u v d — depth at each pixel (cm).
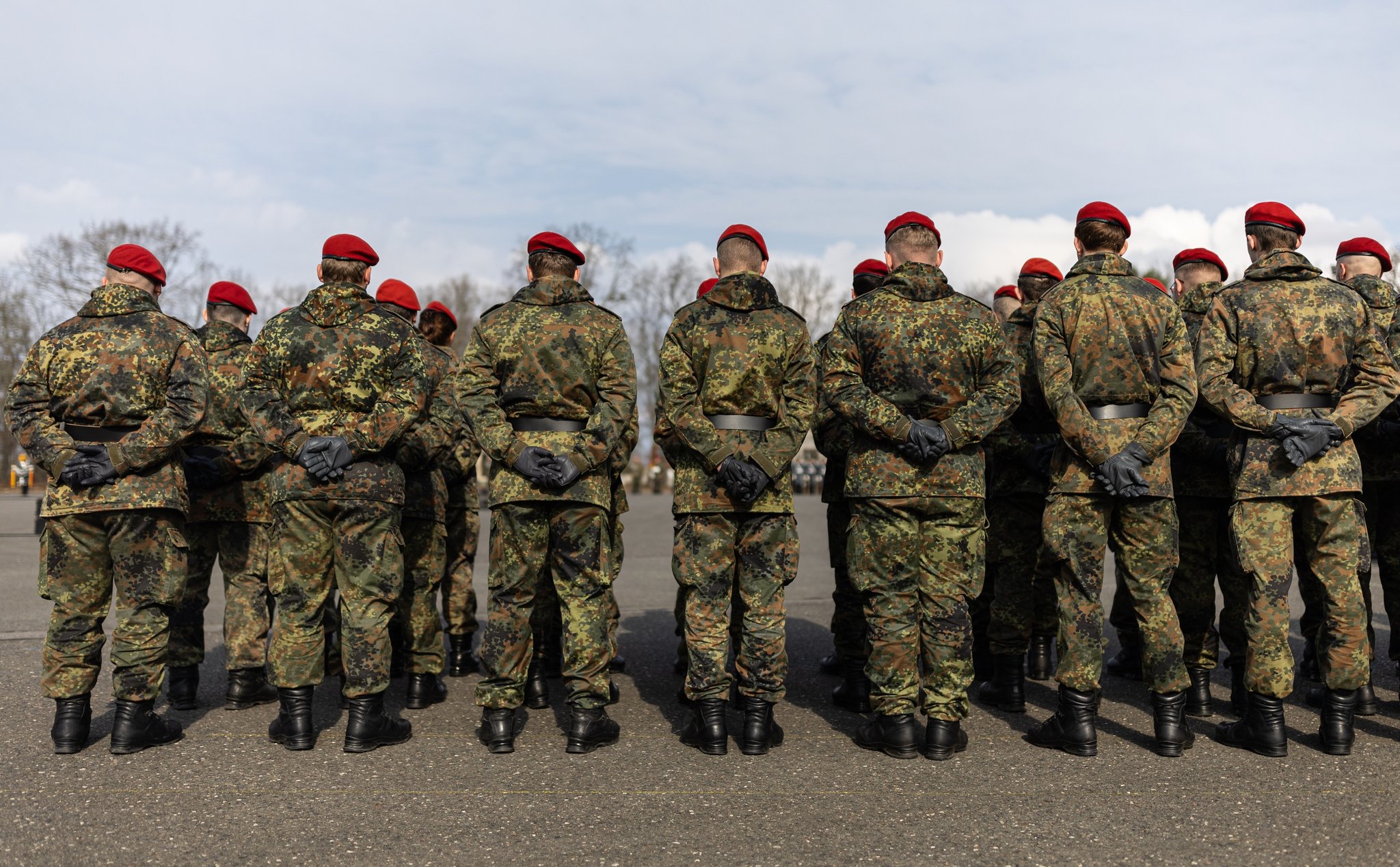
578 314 417
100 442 403
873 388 411
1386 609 518
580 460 402
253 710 487
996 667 495
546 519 415
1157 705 406
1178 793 356
